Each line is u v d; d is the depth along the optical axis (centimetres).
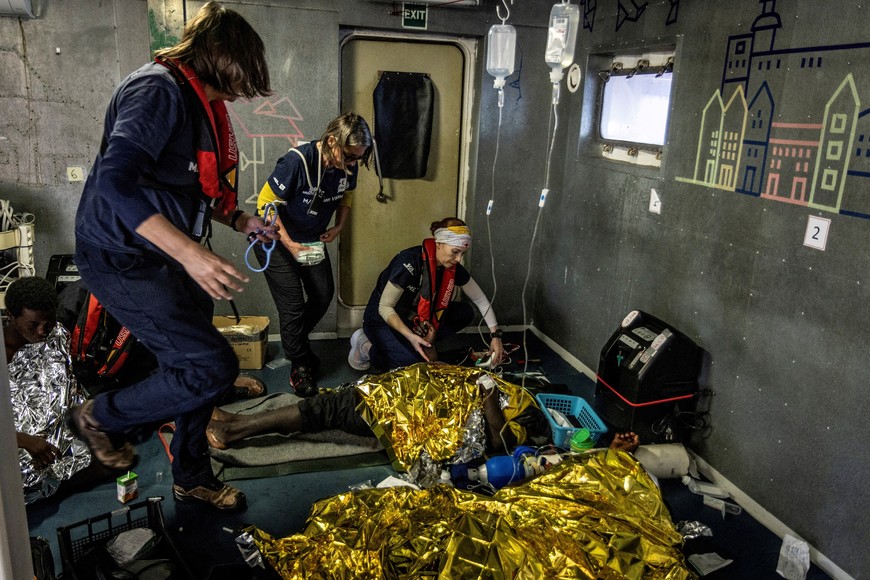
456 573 210
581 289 439
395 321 364
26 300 268
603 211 411
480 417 319
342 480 309
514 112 461
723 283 312
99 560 224
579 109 433
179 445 265
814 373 265
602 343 416
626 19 383
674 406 329
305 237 381
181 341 211
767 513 290
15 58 395
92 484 296
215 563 253
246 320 434
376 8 420
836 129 251
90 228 195
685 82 334
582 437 319
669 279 351
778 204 279
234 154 222
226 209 238
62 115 410
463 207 489
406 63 455
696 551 272
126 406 218
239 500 283
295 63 417
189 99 192
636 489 259
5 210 398
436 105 468
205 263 167
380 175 446
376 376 327
